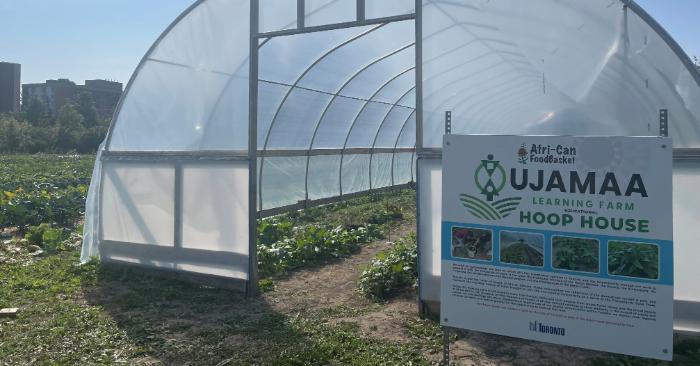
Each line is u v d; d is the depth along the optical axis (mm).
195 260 7961
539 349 5566
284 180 13703
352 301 7344
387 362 5234
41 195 15531
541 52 6270
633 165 3809
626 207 3832
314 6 7230
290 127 12852
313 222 13430
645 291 3779
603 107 5898
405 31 9078
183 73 8242
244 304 7148
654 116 5512
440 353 5477
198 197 7926
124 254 8609
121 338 5922
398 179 21188
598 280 3924
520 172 4191
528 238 4172
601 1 5668
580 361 5270
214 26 8023
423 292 6426
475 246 4371
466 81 6754
